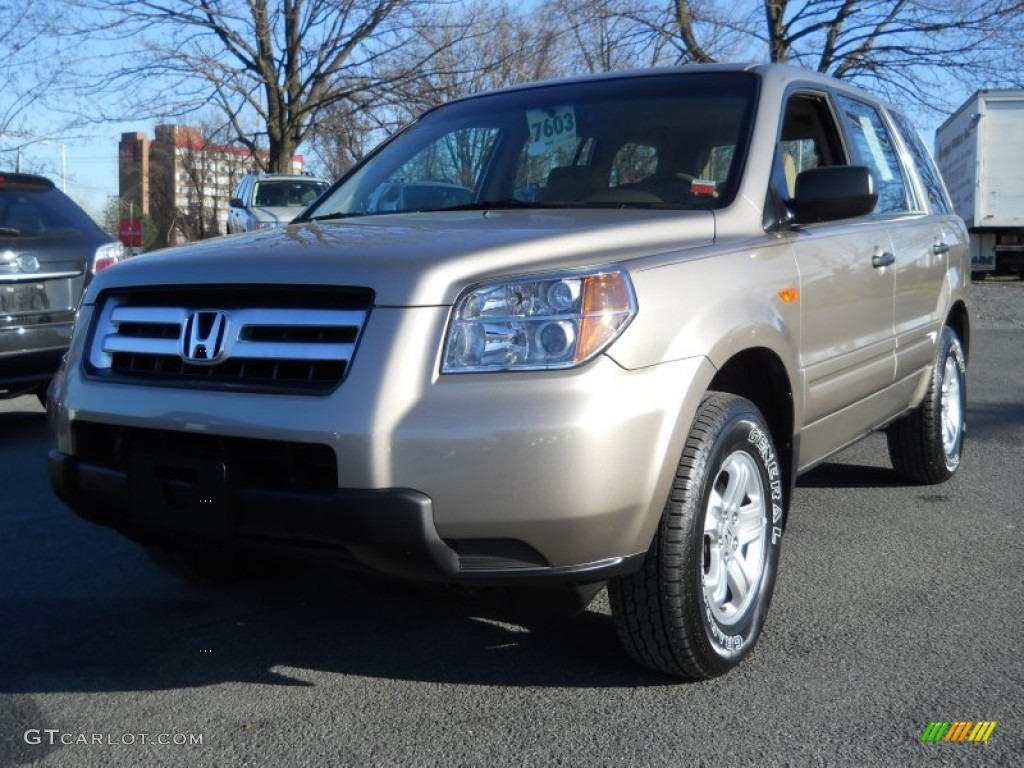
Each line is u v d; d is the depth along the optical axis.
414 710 3.21
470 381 2.85
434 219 3.75
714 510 3.33
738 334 3.32
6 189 7.39
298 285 3.03
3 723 3.16
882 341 4.68
